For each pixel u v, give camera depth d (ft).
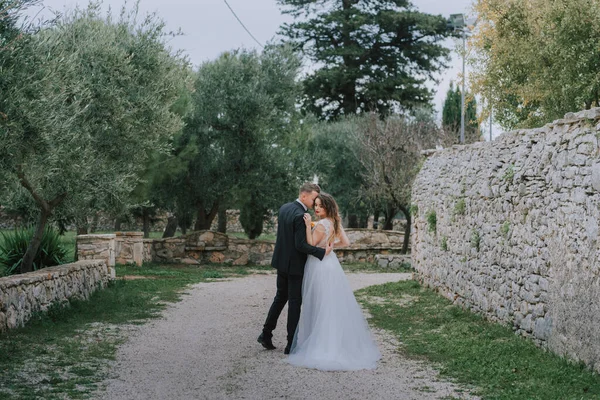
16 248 43.24
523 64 48.65
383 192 76.89
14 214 48.85
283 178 75.41
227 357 23.17
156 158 58.44
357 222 107.14
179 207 76.74
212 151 73.05
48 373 19.85
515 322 27.96
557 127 24.70
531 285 26.17
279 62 75.05
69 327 28.19
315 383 19.51
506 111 55.88
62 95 29.84
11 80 23.72
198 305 37.47
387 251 81.15
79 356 22.39
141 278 52.26
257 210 78.02
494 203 31.12
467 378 20.34
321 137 100.07
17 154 25.20
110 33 41.01
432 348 25.49
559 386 19.10
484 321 31.48
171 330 28.68
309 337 22.95
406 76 130.52
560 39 43.86
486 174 32.37
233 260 73.10
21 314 27.37
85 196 39.34
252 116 71.41
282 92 74.59
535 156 26.50
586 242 21.34
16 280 26.96
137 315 32.58
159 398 17.42
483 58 54.80
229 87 71.97
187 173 73.05
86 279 37.91
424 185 46.98
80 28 39.60
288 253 24.13
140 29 42.88
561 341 23.00
